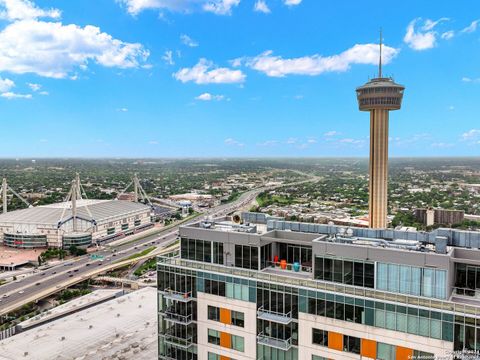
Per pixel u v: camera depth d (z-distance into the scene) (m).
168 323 63.28
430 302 45.00
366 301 47.81
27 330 113.31
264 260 59.19
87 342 102.25
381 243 54.69
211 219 71.75
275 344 53.59
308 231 63.56
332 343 50.16
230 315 57.59
